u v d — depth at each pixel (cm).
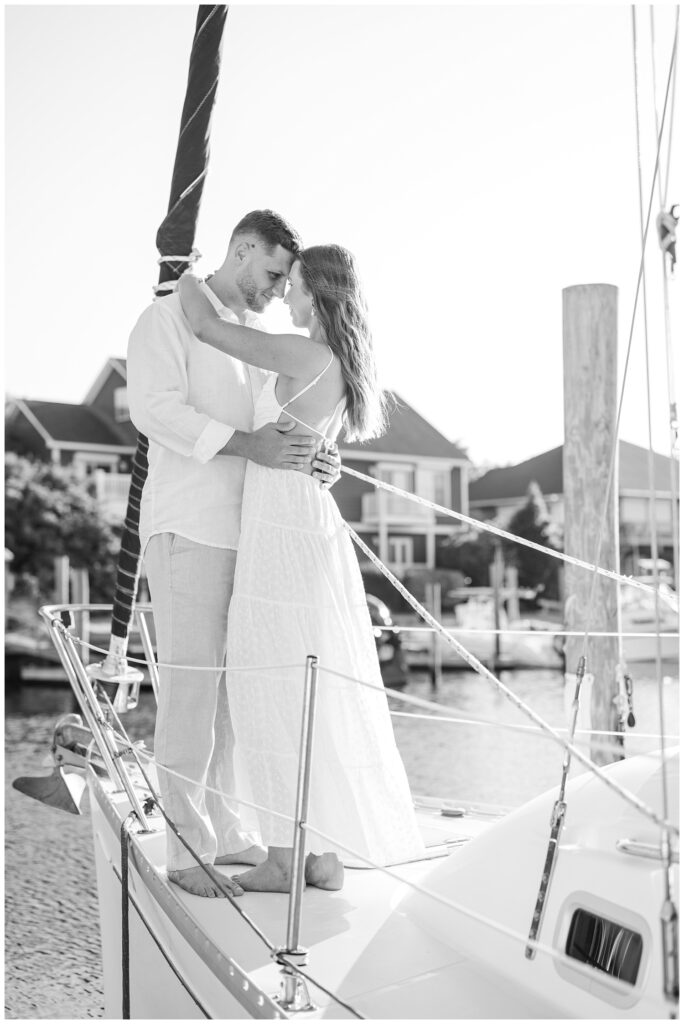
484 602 2625
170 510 259
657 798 177
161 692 258
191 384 267
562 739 154
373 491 2580
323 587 247
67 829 1509
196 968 207
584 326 354
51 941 1077
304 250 262
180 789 250
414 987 184
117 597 312
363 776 245
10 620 2439
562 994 170
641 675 2077
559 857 181
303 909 225
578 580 350
